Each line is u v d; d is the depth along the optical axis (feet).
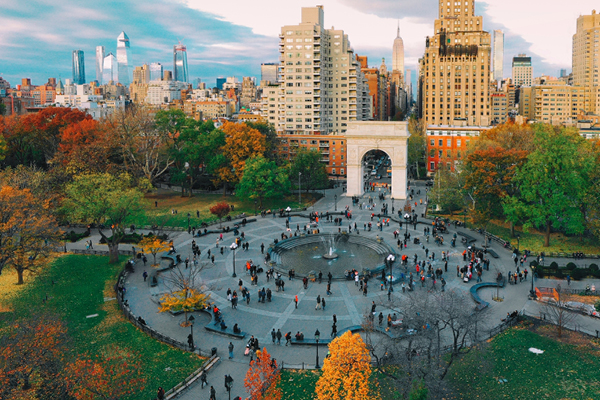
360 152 425.28
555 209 262.47
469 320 139.85
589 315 188.24
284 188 375.04
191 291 191.01
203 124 450.71
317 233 311.06
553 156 264.72
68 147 382.42
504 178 281.95
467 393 137.80
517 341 169.17
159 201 409.08
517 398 135.03
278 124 579.48
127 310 196.13
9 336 151.84
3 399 127.85
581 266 240.32
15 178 276.82
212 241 298.35
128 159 424.46
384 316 193.16
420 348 139.03
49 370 135.85
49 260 245.24
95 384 132.36
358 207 390.21
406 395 125.29
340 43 580.30
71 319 192.54
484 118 593.83
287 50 549.13
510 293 213.05
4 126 423.64
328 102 591.78
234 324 189.26
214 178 478.59
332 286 226.79
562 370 149.48
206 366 155.33
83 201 255.09
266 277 238.27
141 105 510.58
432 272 227.61
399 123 415.44
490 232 306.96
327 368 116.37
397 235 301.02
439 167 426.92
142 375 150.71
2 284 230.27
